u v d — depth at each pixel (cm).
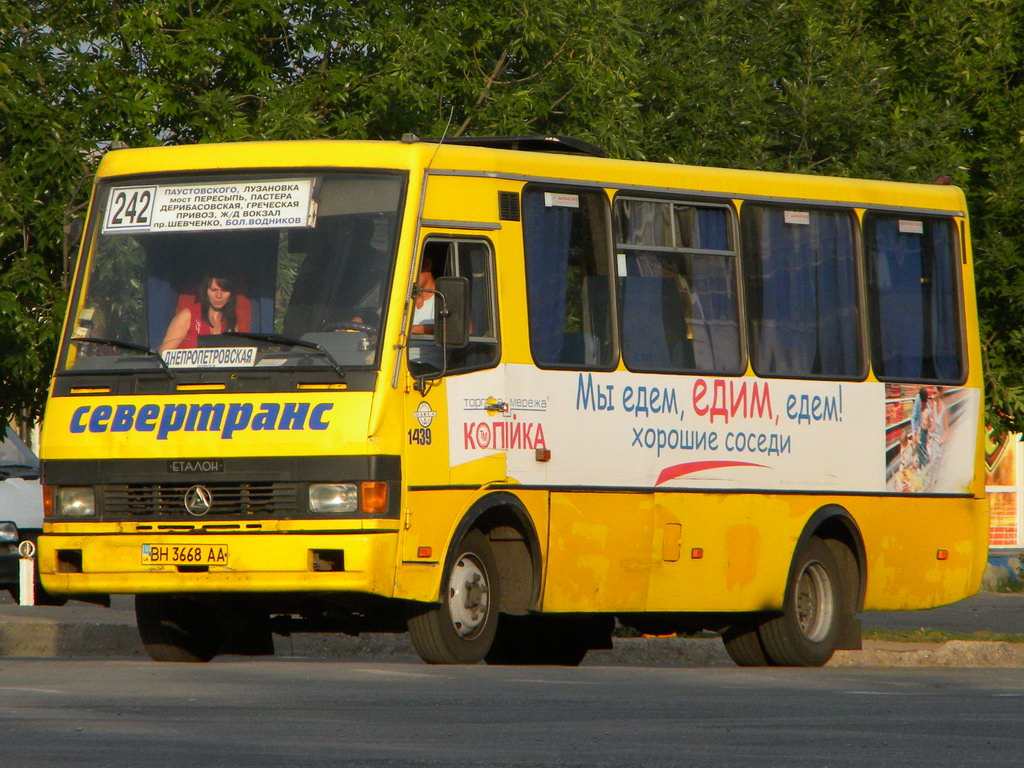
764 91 8988
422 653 4641
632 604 5006
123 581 4531
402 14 8162
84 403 4622
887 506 5622
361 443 4403
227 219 4659
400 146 4622
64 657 5938
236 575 4444
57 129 7212
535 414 4788
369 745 2958
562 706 3616
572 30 8319
